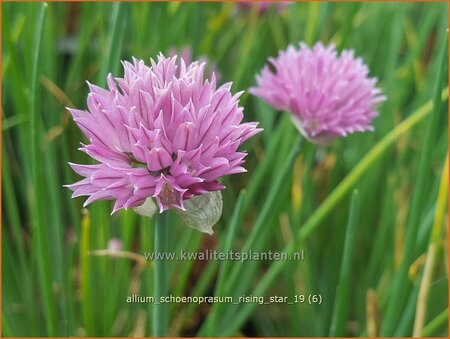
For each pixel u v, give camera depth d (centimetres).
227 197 17
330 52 12
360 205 16
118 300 14
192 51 16
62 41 19
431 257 12
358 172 13
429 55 22
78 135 16
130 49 16
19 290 14
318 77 11
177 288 14
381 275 16
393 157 18
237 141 7
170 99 7
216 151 7
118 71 12
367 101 11
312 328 15
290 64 11
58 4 19
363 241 17
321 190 18
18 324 14
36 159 11
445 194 11
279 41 18
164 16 15
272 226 13
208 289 17
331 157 17
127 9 11
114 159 8
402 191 16
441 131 18
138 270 16
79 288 16
